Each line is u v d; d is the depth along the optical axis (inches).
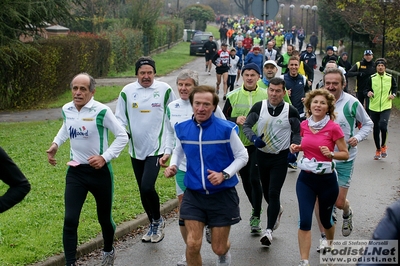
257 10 705.6
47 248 282.2
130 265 277.7
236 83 1219.2
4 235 299.3
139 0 2004.2
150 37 2055.9
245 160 230.4
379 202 391.5
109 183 259.6
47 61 935.7
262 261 280.7
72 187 253.0
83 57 1196.5
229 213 228.2
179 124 234.8
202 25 3627.0
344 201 300.2
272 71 382.9
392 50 1083.9
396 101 957.8
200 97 226.4
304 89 455.5
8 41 828.6
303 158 259.1
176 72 1498.5
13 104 889.5
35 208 350.9
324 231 275.3
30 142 593.0
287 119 293.0
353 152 301.9
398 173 479.2
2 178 166.6
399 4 998.4
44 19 895.7
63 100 981.2
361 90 666.2
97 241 300.5
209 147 228.2
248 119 299.0
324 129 255.1
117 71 1536.7
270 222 297.1
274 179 297.6
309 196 258.4
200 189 228.2
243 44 1660.9
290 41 2642.7
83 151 255.0
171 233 328.8
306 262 250.4
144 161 307.3
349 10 1140.5
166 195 390.9
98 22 1825.8
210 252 297.7
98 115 255.0
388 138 647.8
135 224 332.8
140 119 301.6
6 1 796.0
